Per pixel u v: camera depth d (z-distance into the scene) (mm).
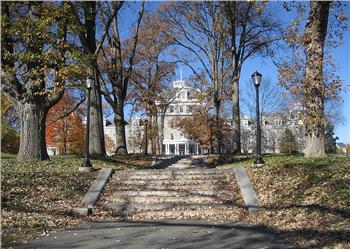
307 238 9109
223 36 37062
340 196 11672
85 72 18891
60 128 46094
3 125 34000
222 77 39000
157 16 38406
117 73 29281
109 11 27328
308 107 17703
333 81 17609
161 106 50125
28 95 18781
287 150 61250
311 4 17312
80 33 20578
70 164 18484
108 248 8688
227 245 8867
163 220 12352
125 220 12398
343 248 7965
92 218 12586
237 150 33094
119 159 25641
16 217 11406
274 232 10180
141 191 14945
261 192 14164
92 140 24469
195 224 11539
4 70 17500
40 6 16875
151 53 41406
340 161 15664
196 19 37531
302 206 11844
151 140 52250
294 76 17734
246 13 32406
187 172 17000
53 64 18016
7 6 17328
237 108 33531
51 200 13500
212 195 14531
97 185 15266
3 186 13734
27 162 17969
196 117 51906
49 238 9703
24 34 16531
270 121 73938
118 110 29547
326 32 17594
